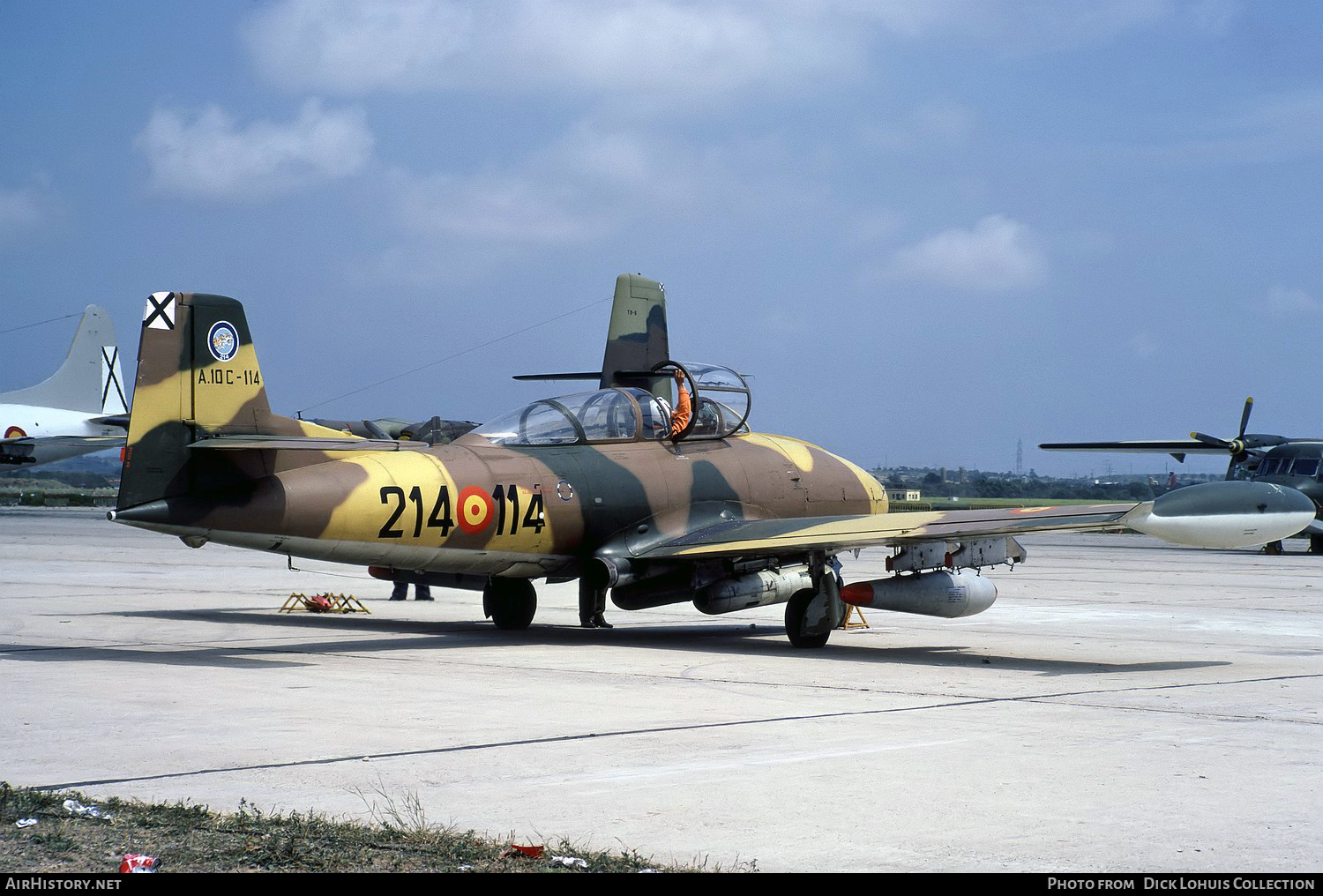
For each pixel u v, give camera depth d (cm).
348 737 841
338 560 1366
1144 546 4950
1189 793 699
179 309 1245
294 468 1303
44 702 974
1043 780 729
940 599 1480
